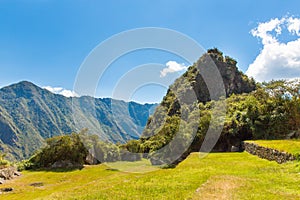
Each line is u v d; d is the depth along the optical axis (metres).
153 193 11.55
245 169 16.06
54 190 19.11
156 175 16.50
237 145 32.28
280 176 12.88
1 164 32.28
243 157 22.61
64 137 37.25
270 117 32.66
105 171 26.31
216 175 14.20
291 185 11.09
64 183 22.36
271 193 9.97
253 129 32.75
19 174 30.25
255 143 23.56
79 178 24.39
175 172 16.89
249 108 34.16
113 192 12.24
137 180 15.20
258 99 35.81
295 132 30.94
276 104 33.56
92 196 11.84
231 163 19.19
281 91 34.47
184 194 10.91
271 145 20.52
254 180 12.38
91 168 31.08
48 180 25.31
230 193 10.29
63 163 35.84
